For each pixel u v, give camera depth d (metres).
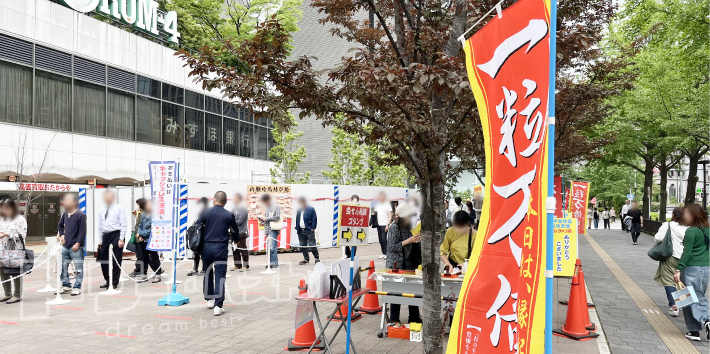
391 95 4.27
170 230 9.19
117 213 10.87
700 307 6.66
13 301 9.11
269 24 4.58
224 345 6.15
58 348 6.00
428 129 4.36
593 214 40.91
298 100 4.73
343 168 25.38
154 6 25.89
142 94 24.59
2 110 18.17
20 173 17.25
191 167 27.73
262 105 4.62
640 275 12.79
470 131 4.84
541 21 3.03
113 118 22.97
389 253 7.31
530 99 3.05
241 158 32.03
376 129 4.77
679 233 8.02
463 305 3.42
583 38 5.02
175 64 26.84
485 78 3.38
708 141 20.17
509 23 3.20
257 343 6.26
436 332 4.64
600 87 8.61
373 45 7.10
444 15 5.55
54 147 20.00
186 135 27.48
